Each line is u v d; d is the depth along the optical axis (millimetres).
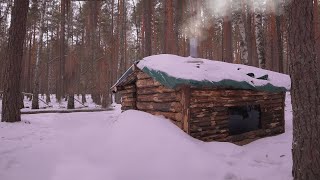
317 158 3904
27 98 32594
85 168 4902
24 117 12367
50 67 33094
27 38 32438
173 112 6809
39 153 5828
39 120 11242
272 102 8586
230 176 4578
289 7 4238
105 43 22703
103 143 6129
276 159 5645
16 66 10055
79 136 7113
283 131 8852
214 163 4918
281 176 4605
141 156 5184
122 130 6379
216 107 7031
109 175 4570
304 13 4102
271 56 22203
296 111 4109
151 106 7535
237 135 7488
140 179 4441
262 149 6539
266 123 8367
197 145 5742
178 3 14938
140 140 5758
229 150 5855
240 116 8047
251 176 4645
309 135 3955
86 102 27016
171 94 6863
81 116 13078
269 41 23234
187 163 4898
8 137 7449
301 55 4070
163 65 6746
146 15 20562
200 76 6387
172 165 4840
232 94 7422
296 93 4109
